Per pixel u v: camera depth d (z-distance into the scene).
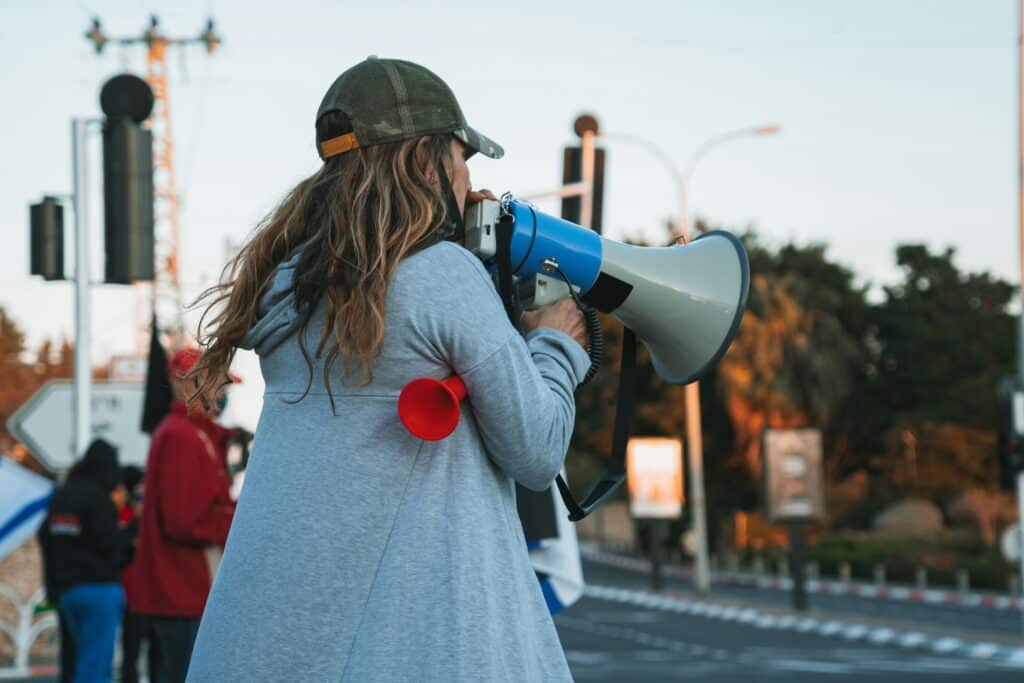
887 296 64.62
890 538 53.50
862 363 59.41
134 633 11.23
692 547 58.38
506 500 2.55
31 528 12.72
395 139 2.57
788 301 53.78
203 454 6.68
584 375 2.70
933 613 32.12
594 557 72.00
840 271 60.91
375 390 2.47
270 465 2.53
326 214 2.55
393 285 2.46
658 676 17.55
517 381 2.48
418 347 2.45
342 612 2.42
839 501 61.16
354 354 2.45
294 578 2.44
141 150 10.38
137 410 13.64
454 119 2.63
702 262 2.90
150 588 6.72
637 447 42.47
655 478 42.28
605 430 53.66
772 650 22.28
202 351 2.76
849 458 63.50
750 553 59.00
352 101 2.58
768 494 31.20
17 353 59.66
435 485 2.47
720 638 25.00
